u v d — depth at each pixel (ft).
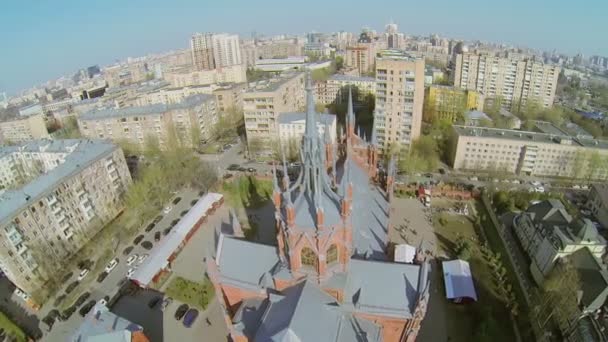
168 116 445.37
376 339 143.33
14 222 220.43
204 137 488.44
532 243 234.99
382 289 146.61
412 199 315.78
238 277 162.91
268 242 268.82
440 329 189.88
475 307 197.26
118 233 284.00
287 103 465.47
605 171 333.62
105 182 302.66
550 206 239.50
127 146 442.09
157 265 234.79
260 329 136.36
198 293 218.38
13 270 219.00
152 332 195.11
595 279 187.52
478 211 296.10
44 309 221.05
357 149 234.79
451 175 363.35
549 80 516.73
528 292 209.46
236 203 318.45
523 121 492.13
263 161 412.57
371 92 579.89
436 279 223.30
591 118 497.46
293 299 136.05
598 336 166.30
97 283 236.84
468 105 490.49
